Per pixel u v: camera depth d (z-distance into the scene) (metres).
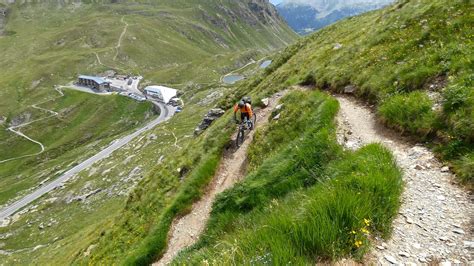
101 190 95.50
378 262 6.75
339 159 12.06
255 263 6.51
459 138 10.73
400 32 23.38
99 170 115.00
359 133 14.77
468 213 7.98
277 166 14.41
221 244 9.73
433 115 12.48
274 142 19.39
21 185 131.75
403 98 14.74
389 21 27.05
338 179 9.35
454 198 8.63
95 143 174.75
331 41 40.53
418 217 8.09
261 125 23.69
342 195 7.65
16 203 111.56
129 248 22.08
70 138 196.50
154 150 113.06
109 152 149.88
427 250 6.98
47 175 138.00
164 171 29.17
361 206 7.54
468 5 19.53
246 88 49.97
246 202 13.91
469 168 9.29
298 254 6.61
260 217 11.07
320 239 6.85
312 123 17.23
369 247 7.04
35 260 54.81
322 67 28.36
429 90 14.61
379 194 8.30
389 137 13.70
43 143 197.25
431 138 12.02
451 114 11.65
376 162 9.95
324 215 7.21
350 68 23.48
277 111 22.97
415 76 15.96
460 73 13.51
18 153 187.88
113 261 22.05
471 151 10.05
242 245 7.64
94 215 75.94
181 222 19.02
